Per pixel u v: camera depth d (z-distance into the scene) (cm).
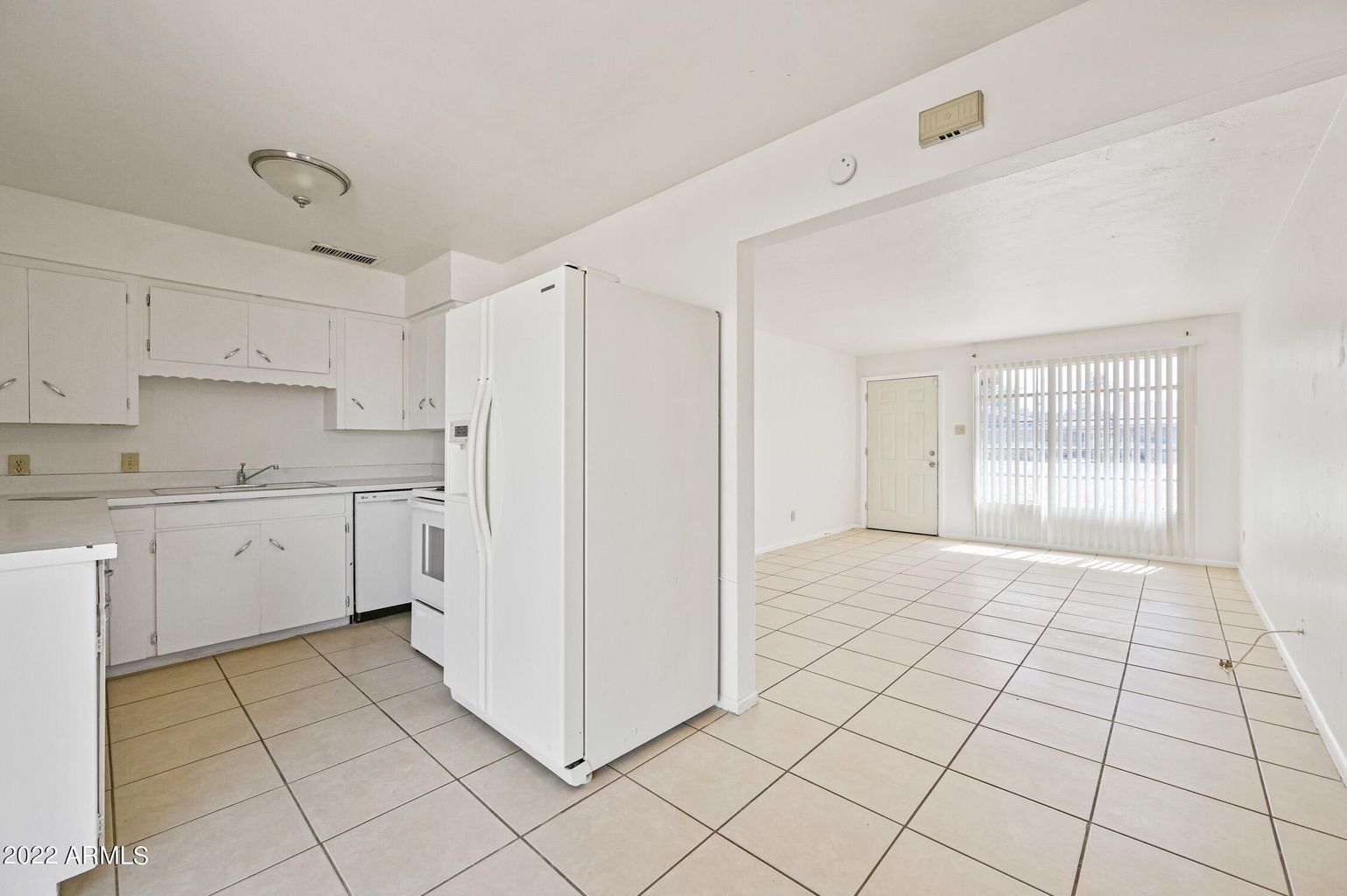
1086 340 568
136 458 315
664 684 214
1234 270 371
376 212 290
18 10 153
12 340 264
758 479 580
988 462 633
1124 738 213
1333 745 199
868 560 541
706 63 179
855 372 739
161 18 158
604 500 193
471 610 226
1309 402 248
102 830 143
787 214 220
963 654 298
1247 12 136
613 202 278
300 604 321
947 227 299
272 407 364
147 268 297
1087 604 391
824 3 154
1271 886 141
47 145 226
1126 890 140
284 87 191
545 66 180
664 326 216
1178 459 518
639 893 139
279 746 208
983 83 172
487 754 204
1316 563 234
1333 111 199
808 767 194
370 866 148
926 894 139
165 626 278
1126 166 236
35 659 130
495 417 212
